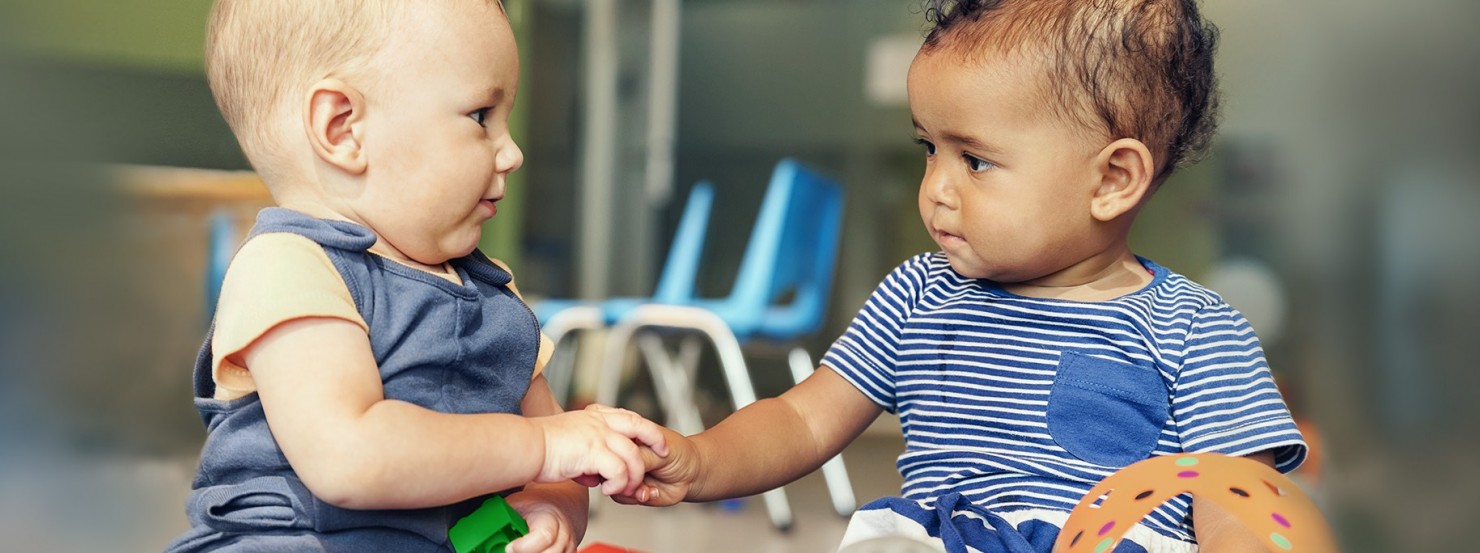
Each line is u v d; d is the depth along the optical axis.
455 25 0.71
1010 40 0.81
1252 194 3.21
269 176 0.73
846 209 3.71
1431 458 2.69
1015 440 0.85
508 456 0.67
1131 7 0.83
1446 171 3.10
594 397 3.54
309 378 0.64
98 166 2.51
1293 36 3.19
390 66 0.70
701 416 3.58
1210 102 0.89
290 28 0.70
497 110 0.74
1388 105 3.15
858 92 3.74
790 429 0.91
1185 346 0.84
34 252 2.44
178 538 0.70
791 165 2.48
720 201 3.96
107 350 2.50
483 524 0.69
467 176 0.71
